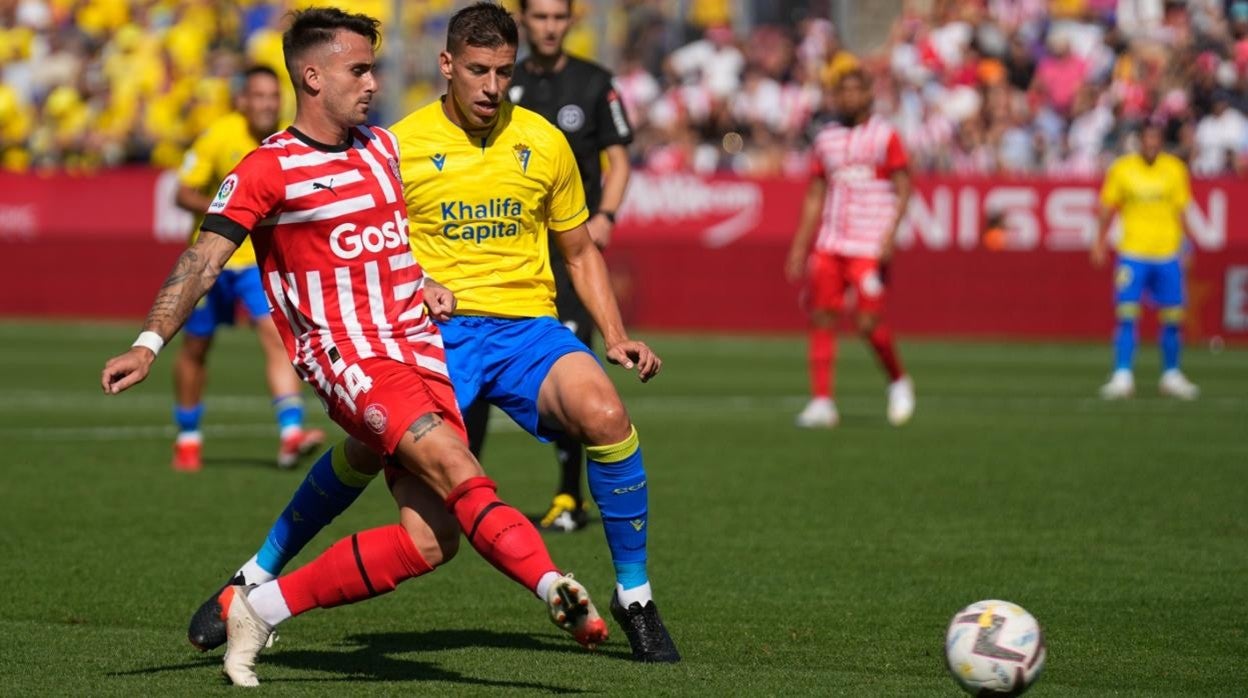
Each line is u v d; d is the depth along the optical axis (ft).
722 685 56.24
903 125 261.85
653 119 284.41
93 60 312.71
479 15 61.72
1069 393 175.11
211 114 288.71
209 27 313.12
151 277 262.06
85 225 267.59
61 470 115.14
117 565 79.97
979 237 237.45
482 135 63.77
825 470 115.44
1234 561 82.02
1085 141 253.24
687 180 249.34
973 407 161.27
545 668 59.16
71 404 163.73
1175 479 110.93
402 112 259.60
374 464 59.36
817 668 59.47
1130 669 59.82
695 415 154.51
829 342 145.79
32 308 266.36
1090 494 104.17
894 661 60.80
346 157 56.13
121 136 298.56
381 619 68.95
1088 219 233.35
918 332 241.35
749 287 245.86
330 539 89.66
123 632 65.21
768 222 245.86
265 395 175.11
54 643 63.00
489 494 53.31
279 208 55.36
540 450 129.90
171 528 91.15
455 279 63.67
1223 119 247.09
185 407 117.08
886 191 144.66
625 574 61.11
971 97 261.85
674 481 109.91
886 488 106.73
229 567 79.66
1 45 312.71
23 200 270.46
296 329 56.75
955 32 273.13
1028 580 77.10
